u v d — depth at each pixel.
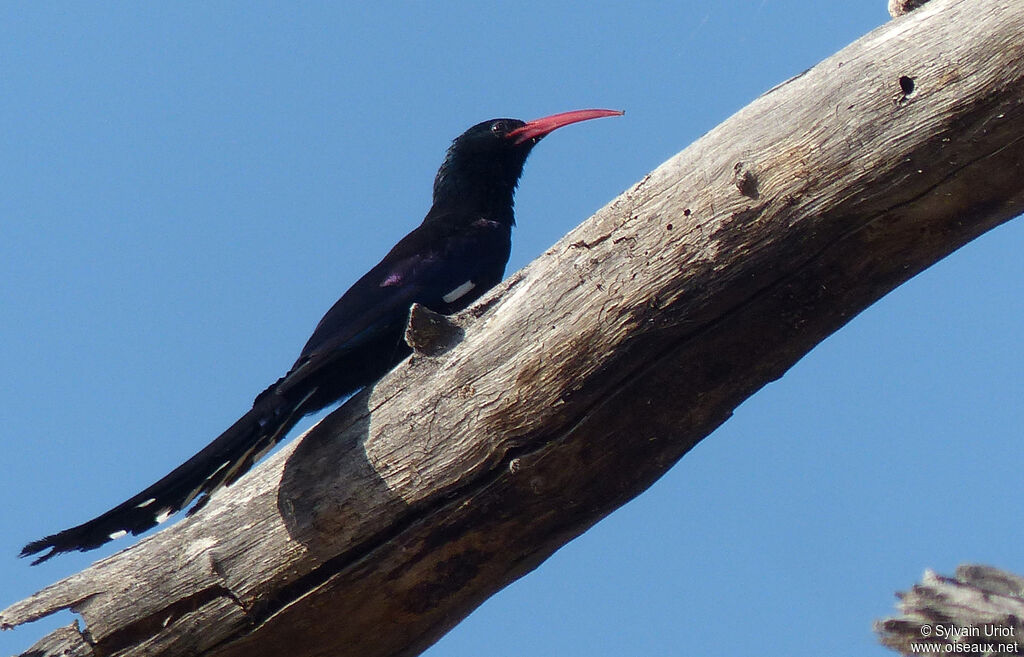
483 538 10.61
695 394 10.05
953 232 9.20
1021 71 8.38
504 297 10.47
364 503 10.62
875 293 9.60
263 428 11.52
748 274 9.48
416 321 10.45
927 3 9.03
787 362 9.95
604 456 10.27
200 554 11.00
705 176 9.52
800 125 9.20
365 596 10.79
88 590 11.16
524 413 10.16
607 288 9.85
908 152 8.80
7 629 11.13
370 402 10.82
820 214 9.17
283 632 10.96
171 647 11.07
